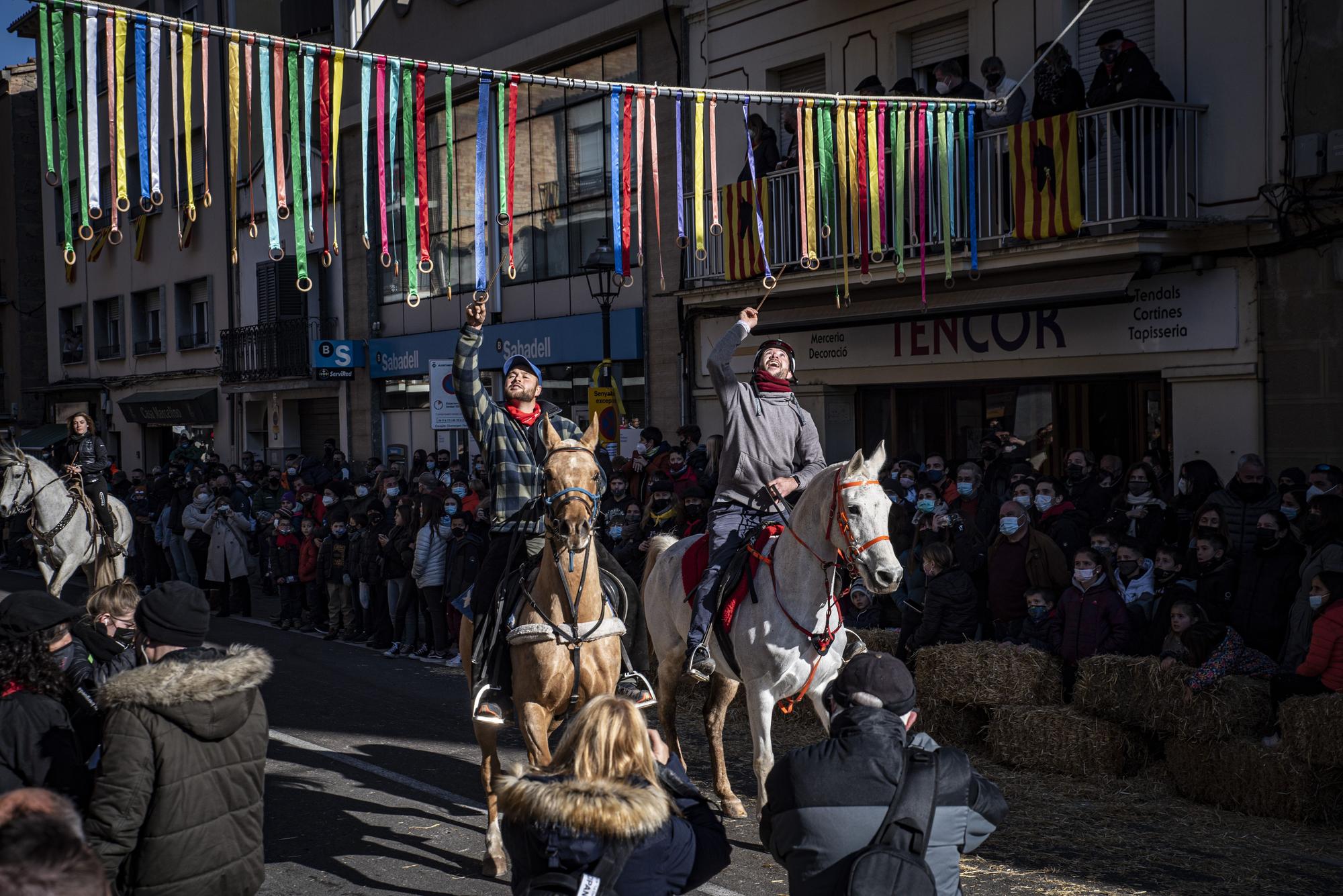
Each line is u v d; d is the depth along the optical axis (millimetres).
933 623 8625
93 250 31359
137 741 3473
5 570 22062
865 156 9039
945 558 8609
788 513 6371
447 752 8570
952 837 3205
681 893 3172
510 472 6027
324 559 13820
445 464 16969
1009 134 11148
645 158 16500
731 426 6535
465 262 20109
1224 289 10648
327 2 23281
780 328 14125
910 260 12023
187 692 3502
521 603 5648
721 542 6469
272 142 6383
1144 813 6723
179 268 28062
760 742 6070
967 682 7867
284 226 23859
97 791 3451
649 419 16609
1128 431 11844
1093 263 11203
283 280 23922
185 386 28188
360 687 10977
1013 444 11242
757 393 6602
